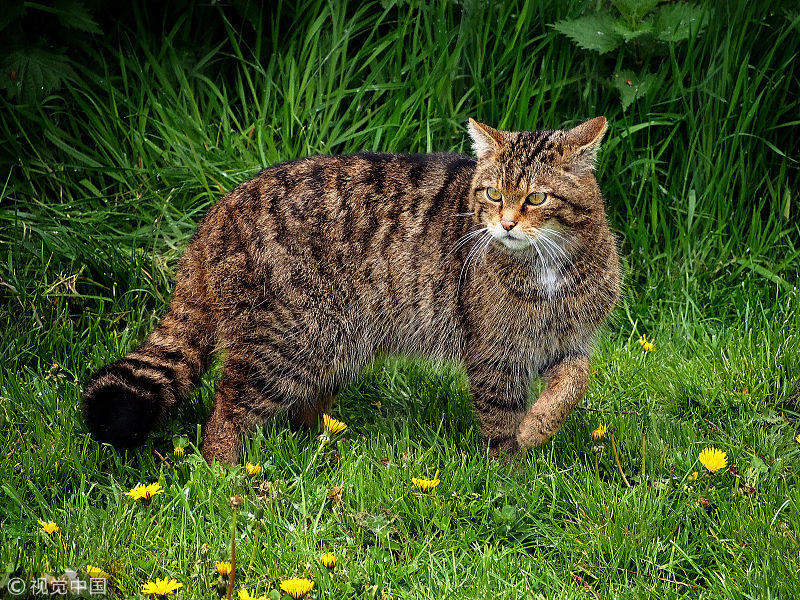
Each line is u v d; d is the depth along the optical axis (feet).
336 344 23.15
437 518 20.01
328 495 20.56
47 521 19.60
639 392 25.93
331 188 22.71
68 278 27.37
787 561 18.61
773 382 25.71
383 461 22.16
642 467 21.58
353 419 24.98
